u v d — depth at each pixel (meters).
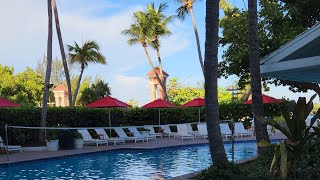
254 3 11.60
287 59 9.79
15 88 42.00
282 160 7.44
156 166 14.35
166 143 21.67
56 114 22.98
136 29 37.56
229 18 22.97
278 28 20.34
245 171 9.09
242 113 28.58
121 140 21.92
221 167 8.95
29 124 21.06
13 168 14.03
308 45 9.52
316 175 8.27
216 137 9.16
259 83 11.52
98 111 24.52
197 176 9.34
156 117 27.86
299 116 8.18
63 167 14.28
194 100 26.00
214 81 9.20
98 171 13.31
